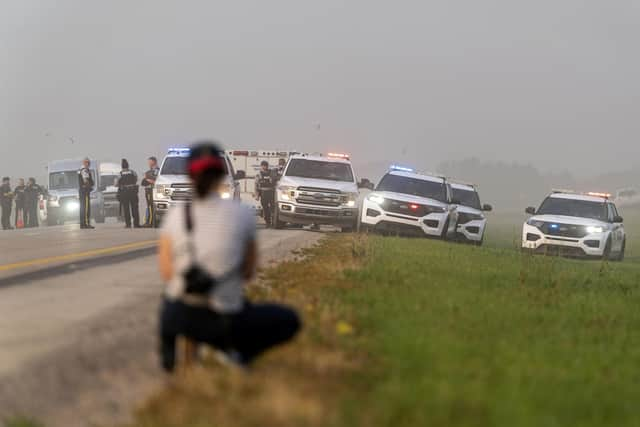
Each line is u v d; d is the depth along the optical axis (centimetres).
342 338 2980
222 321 2208
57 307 3847
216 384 2228
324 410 2003
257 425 1909
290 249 7438
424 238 10331
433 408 2075
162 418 2038
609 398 2397
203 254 2189
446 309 3906
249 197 14112
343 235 10094
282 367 2458
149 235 9525
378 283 4866
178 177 11281
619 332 3844
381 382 2364
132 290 4488
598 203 11519
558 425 2047
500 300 4481
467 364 2648
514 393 2273
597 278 6931
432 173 11406
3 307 3831
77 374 2597
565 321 3975
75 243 8019
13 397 2341
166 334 2294
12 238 8912
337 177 11206
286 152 14025
